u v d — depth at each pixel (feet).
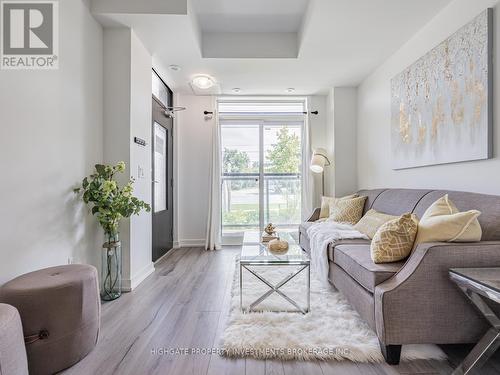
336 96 13.29
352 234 7.97
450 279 4.52
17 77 5.34
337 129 13.30
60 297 4.58
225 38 10.39
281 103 15.01
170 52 9.83
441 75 7.34
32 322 4.38
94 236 7.81
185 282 8.76
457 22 6.95
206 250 13.42
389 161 10.32
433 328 4.59
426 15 7.73
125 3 7.63
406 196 8.02
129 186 7.55
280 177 14.97
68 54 6.72
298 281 8.46
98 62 8.04
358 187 13.14
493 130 5.90
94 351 5.07
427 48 8.14
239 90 13.66
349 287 6.19
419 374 4.43
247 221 14.87
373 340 5.19
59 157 6.39
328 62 10.71
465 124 6.53
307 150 14.24
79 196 7.09
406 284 4.59
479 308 4.14
